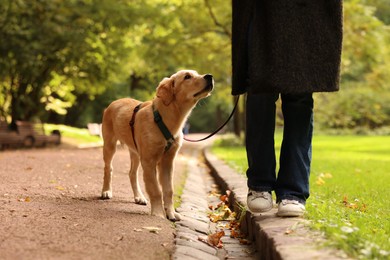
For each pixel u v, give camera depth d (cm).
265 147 476
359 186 772
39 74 2172
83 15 2119
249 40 449
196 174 1095
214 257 439
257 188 482
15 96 2203
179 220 541
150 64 2512
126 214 524
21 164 1084
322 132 3847
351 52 2253
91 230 433
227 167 1055
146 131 534
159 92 531
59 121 4306
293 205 459
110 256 363
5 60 2050
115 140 636
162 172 552
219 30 2361
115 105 626
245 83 468
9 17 1975
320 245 353
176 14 2297
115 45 2262
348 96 3669
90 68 2266
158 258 375
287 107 475
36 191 652
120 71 2419
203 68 2389
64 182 769
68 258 349
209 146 2341
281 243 368
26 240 387
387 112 3862
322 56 437
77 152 1680
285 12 436
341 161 1292
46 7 2053
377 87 2528
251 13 448
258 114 473
